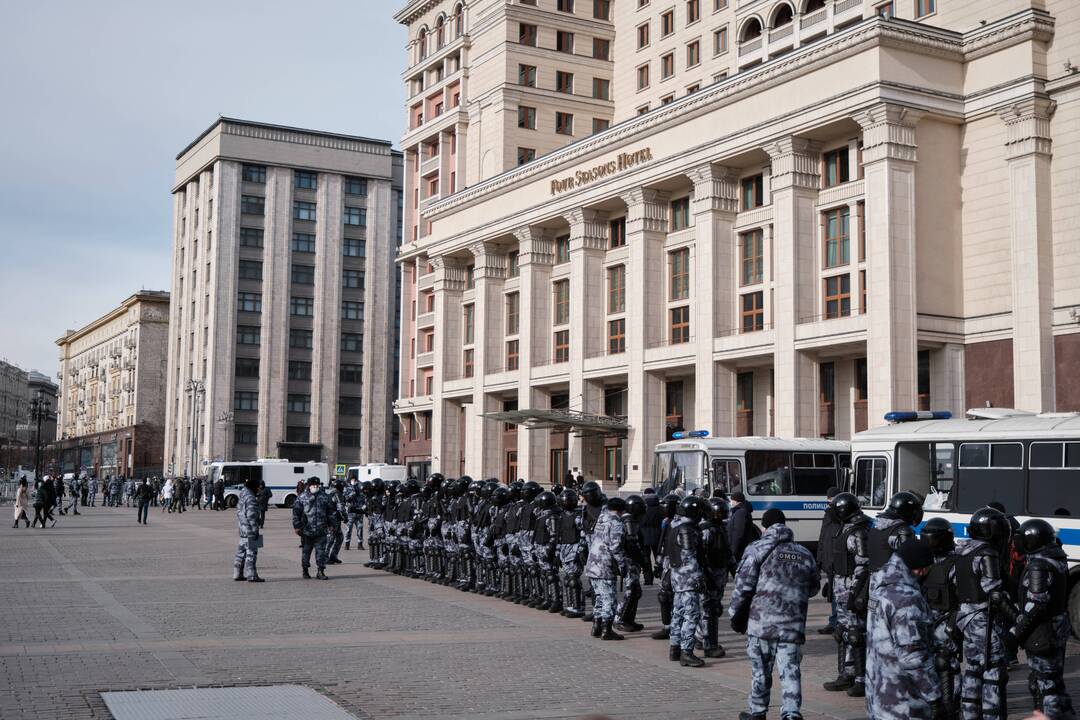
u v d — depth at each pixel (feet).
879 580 25.18
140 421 407.85
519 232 196.54
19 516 143.33
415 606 62.39
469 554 70.79
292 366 335.88
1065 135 125.29
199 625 52.37
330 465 335.26
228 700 34.88
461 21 233.35
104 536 125.59
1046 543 32.19
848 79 131.95
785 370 138.82
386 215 352.49
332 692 36.65
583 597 61.26
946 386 130.21
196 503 233.76
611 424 168.76
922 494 65.16
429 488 78.48
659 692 38.45
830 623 48.32
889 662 24.61
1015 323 125.90
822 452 95.76
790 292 139.03
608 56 220.84
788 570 32.50
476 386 207.82
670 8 197.26
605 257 183.52
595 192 176.55
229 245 331.36
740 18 177.88
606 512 51.75
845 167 140.26
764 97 144.36
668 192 169.89
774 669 44.68
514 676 40.75
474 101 222.28
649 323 167.02
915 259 128.16
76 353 527.40
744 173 155.84
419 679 39.52
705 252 154.10
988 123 131.23
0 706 33.27
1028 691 40.83
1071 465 55.93
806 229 141.08
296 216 341.21
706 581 45.44
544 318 194.80
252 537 74.23
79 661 41.65
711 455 91.97
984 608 32.86
